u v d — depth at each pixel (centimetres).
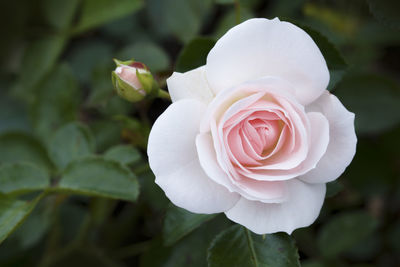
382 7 44
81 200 60
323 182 40
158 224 60
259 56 39
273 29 39
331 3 63
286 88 39
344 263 59
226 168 38
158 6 63
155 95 44
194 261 50
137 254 61
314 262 55
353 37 61
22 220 43
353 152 39
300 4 62
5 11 60
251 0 59
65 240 59
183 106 39
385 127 58
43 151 55
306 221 40
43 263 56
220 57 39
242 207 40
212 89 40
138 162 55
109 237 59
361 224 54
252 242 43
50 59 60
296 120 38
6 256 56
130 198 45
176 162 39
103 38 66
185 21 57
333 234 55
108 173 46
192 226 44
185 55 45
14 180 48
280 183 40
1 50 62
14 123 63
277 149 39
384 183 59
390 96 58
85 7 58
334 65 44
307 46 39
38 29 60
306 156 39
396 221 61
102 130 55
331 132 40
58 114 56
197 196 39
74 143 52
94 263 56
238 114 39
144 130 51
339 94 58
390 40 60
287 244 43
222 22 52
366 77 58
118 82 44
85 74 64
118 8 58
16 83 62
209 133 40
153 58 55
